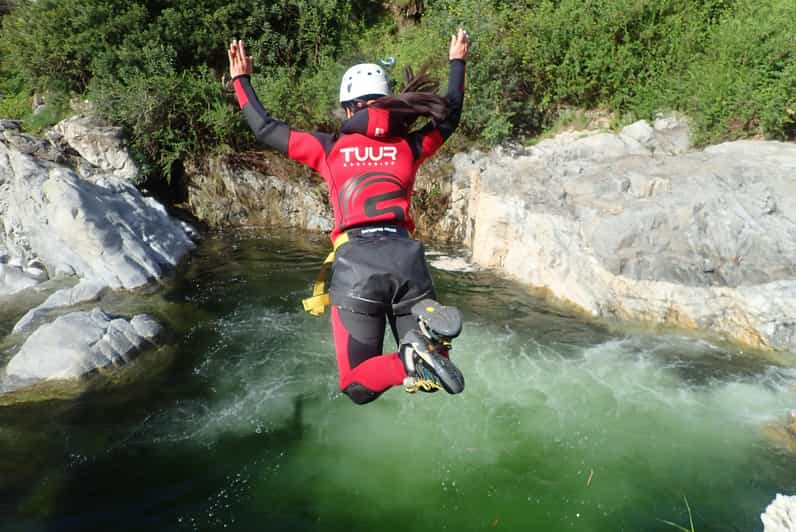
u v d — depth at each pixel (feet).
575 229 26.73
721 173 25.45
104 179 33.35
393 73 40.16
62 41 39.24
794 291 21.50
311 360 20.54
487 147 36.19
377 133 8.70
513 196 29.48
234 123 39.22
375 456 15.49
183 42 41.42
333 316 8.42
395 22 47.62
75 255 27.84
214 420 16.80
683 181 25.89
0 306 24.72
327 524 13.02
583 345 21.99
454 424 16.99
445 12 39.81
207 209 39.04
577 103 36.40
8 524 12.52
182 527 12.71
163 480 14.20
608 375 19.79
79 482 14.01
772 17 31.22
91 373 18.81
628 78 34.35
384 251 8.31
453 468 15.10
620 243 25.02
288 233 37.83
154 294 26.21
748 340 22.13
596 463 15.31
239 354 20.83
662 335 22.95
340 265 8.41
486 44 36.35
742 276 22.82
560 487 14.40
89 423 16.42
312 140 8.89
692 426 16.92
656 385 19.17
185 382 18.85
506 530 13.01
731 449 15.89
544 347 21.75
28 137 34.14
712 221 24.00
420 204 37.45
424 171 37.60
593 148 31.99
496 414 17.47
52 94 39.60
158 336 21.54
